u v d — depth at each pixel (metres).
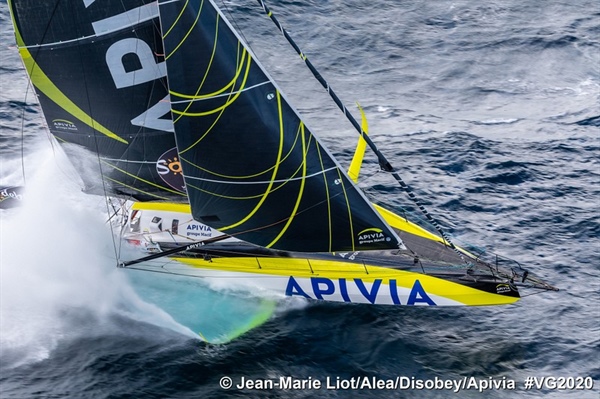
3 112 176.62
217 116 118.94
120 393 114.19
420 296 127.69
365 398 114.69
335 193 120.88
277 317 128.25
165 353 120.94
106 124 130.62
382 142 174.88
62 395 113.50
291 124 118.69
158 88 126.62
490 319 129.38
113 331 124.88
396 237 122.94
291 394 114.88
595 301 132.75
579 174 165.12
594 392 116.31
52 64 127.00
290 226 123.00
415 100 192.00
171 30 117.12
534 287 128.25
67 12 122.50
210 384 116.06
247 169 120.56
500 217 152.12
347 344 123.56
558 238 146.75
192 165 122.12
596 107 188.88
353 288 129.00
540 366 120.81
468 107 190.12
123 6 121.44
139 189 137.00
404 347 123.31
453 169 166.12
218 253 134.75
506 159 168.75
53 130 134.12
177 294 131.88
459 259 132.00
